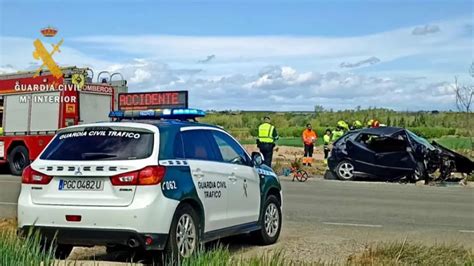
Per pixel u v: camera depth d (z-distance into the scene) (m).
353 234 10.92
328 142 28.33
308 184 20.33
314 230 11.32
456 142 31.94
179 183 7.77
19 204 7.92
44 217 7.69
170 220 7.55
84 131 8.01
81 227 7.52
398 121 53.03
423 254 8.42
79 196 7.60
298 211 13.84
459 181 21.19
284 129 54.06
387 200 16.08
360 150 21.39
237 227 8.98
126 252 8.84
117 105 23.44
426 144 21.33
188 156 8.18
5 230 8.04
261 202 9.66
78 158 7.75
